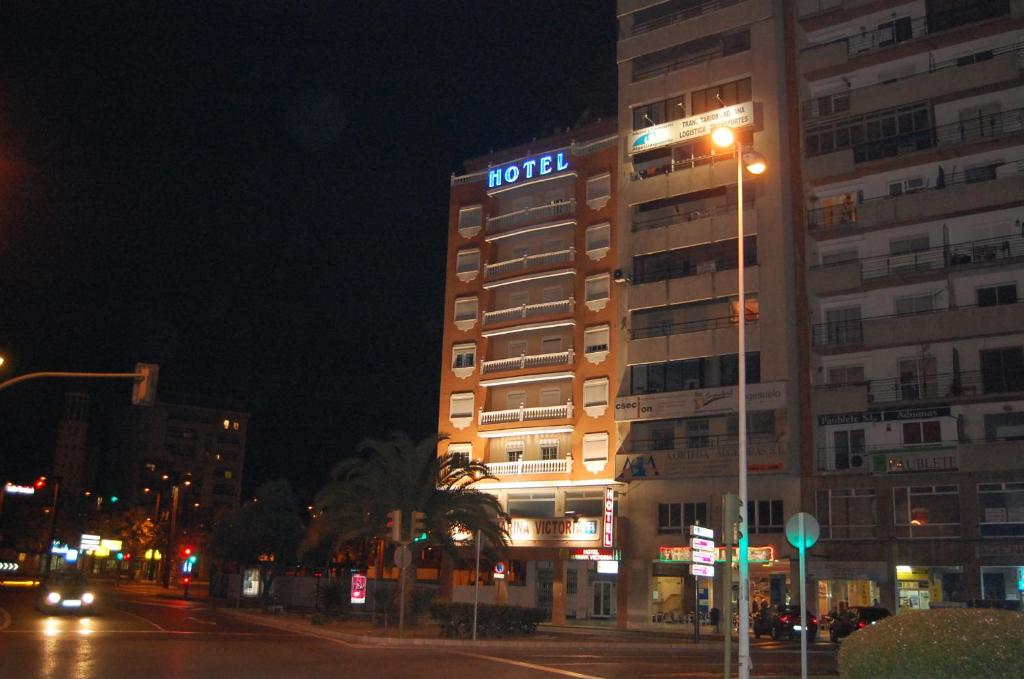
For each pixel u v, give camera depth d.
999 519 36.59
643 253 47.25
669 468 43.75
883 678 10.46
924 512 38.28
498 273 54.50
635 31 51.28
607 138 52.00
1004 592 36.06
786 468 40.53
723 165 45.41
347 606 40.91
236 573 57.81
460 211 57.09
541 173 53.72
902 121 41.78
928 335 39.31
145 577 105.44
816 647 32.38
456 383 54.38
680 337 44.84
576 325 50.34
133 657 18.80
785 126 44.88
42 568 101.88
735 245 45.03
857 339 41.78
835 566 39.34
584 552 46.12
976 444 37.25
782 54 45.75
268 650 21.78
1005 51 40.84
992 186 39.09
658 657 24.94
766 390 41.75
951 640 10.18
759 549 41.19
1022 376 37.72
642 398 45.28
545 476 49.19
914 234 41.75
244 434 124.62
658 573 44.53
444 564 49.94
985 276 39.72
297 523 57.44
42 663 17.22
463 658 21.84
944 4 42.25
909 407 39.41
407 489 35.00
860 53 43.31
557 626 42.34
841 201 43.84
